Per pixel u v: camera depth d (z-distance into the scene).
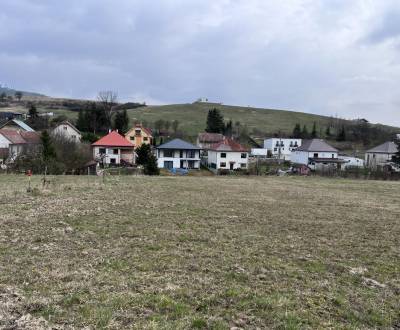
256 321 5.19
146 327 4.77
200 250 8.71
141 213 13.37
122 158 53.91
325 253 9.13
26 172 31.55
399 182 38.91
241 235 10.60
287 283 6.81
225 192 22.73
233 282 6.67
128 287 6.14
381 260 8.78
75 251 8.13
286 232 11.42
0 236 9.15
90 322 4.85
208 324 4.99
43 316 4.98
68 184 22.47
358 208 18.02
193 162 57.59
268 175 46.25
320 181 37.25
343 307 5.87
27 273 6.55
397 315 5.71
